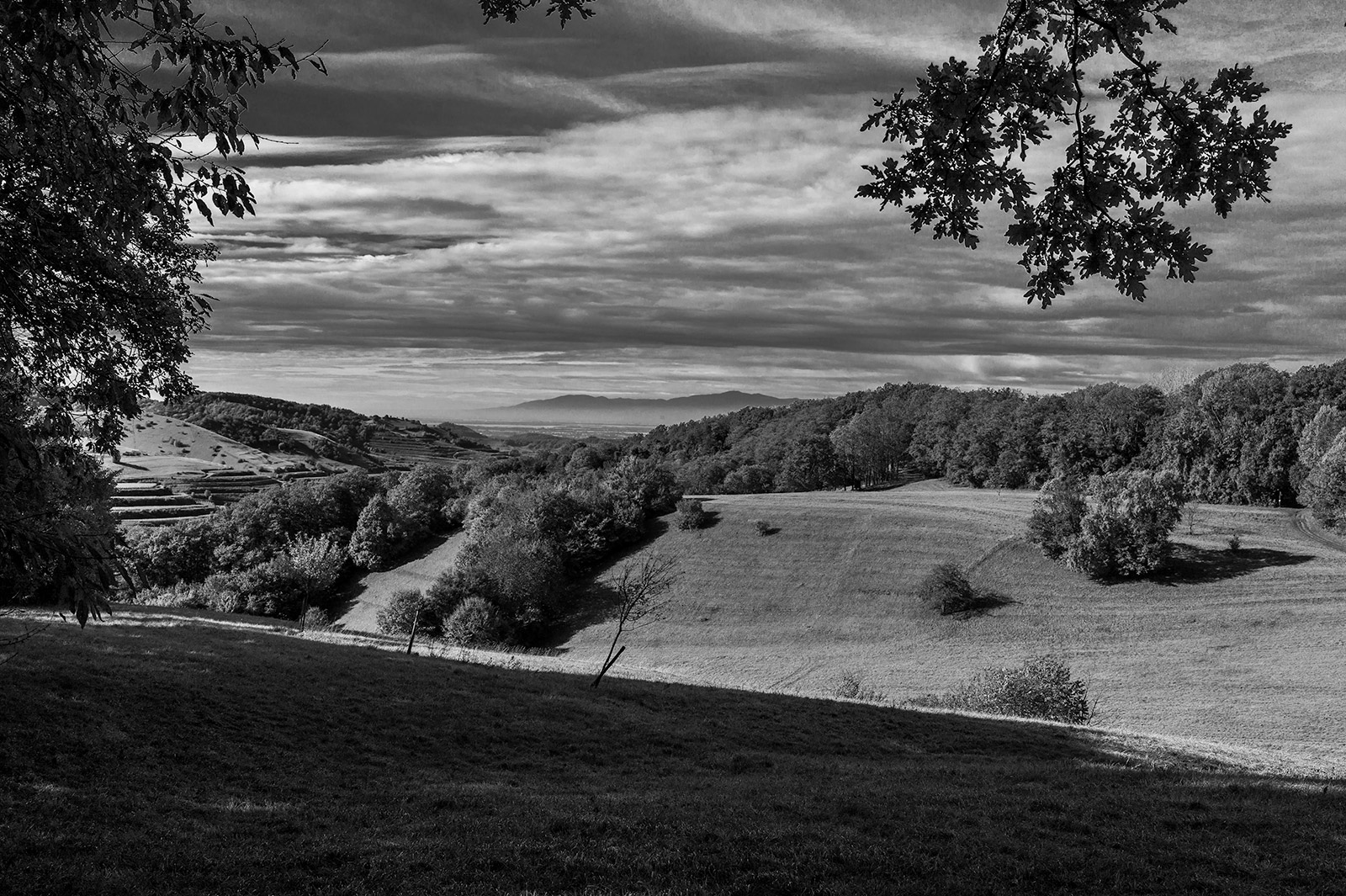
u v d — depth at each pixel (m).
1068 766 26.19
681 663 79.00
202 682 26.55
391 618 92.19
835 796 18.47
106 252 10.82
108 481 12.13
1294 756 33.41
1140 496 87.19
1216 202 7.55
